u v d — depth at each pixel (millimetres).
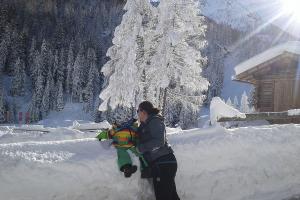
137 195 4863
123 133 4582
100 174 4609
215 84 86688
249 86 99188
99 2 115250
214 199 5395
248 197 5621
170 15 24359
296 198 5707
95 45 84312
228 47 119875
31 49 77688
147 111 4523
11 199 4176
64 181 4383
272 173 5922
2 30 82188
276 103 17688
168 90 26016
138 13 24797
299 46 16672
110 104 25031
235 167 5617
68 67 72438
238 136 5852
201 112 71188
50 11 97312
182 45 24781
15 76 70812
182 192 5203
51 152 4645
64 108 67625
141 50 25250
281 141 6145
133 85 24234
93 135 8516
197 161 5324
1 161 4270
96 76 71375
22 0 94125
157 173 4371
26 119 63906
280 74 17703
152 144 4301
